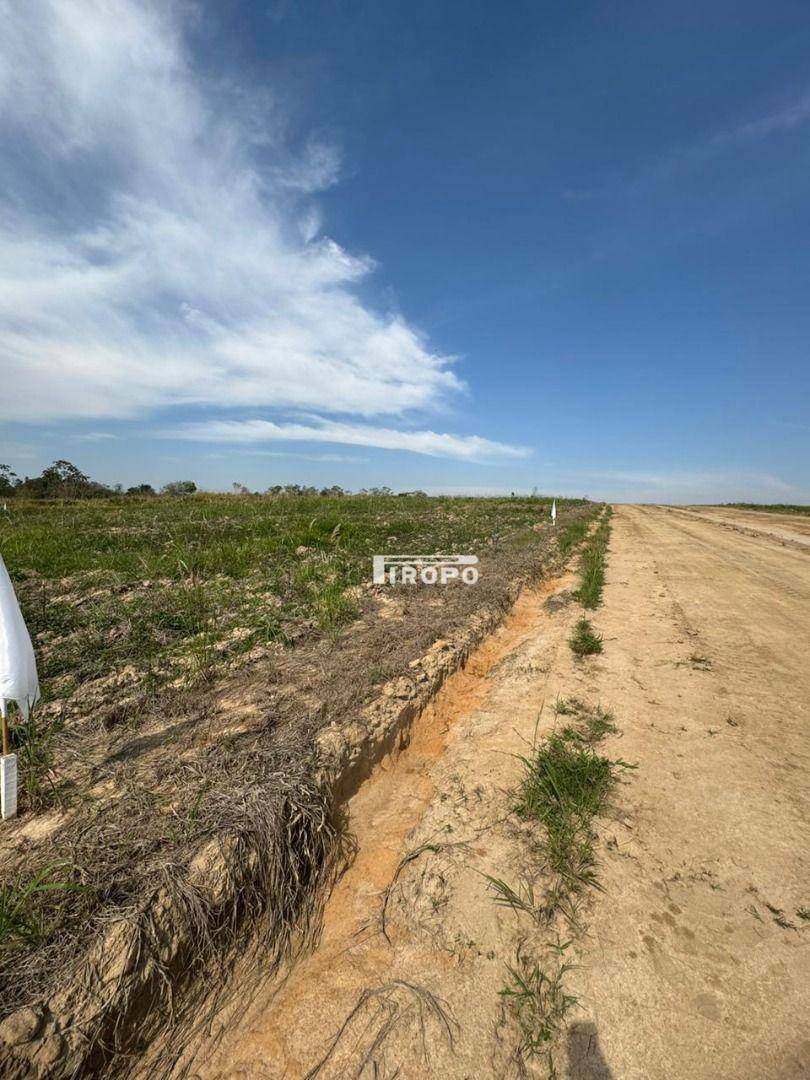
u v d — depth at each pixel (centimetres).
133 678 439
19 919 200
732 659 575
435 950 233
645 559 1274
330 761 330
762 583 990
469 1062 188
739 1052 190
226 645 512
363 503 2522
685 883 265
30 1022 171
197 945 217
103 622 559
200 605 619
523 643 633
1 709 263
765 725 426
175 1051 194
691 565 1188
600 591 905
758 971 220
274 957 236
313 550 1006
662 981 216
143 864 230
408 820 328
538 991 213
